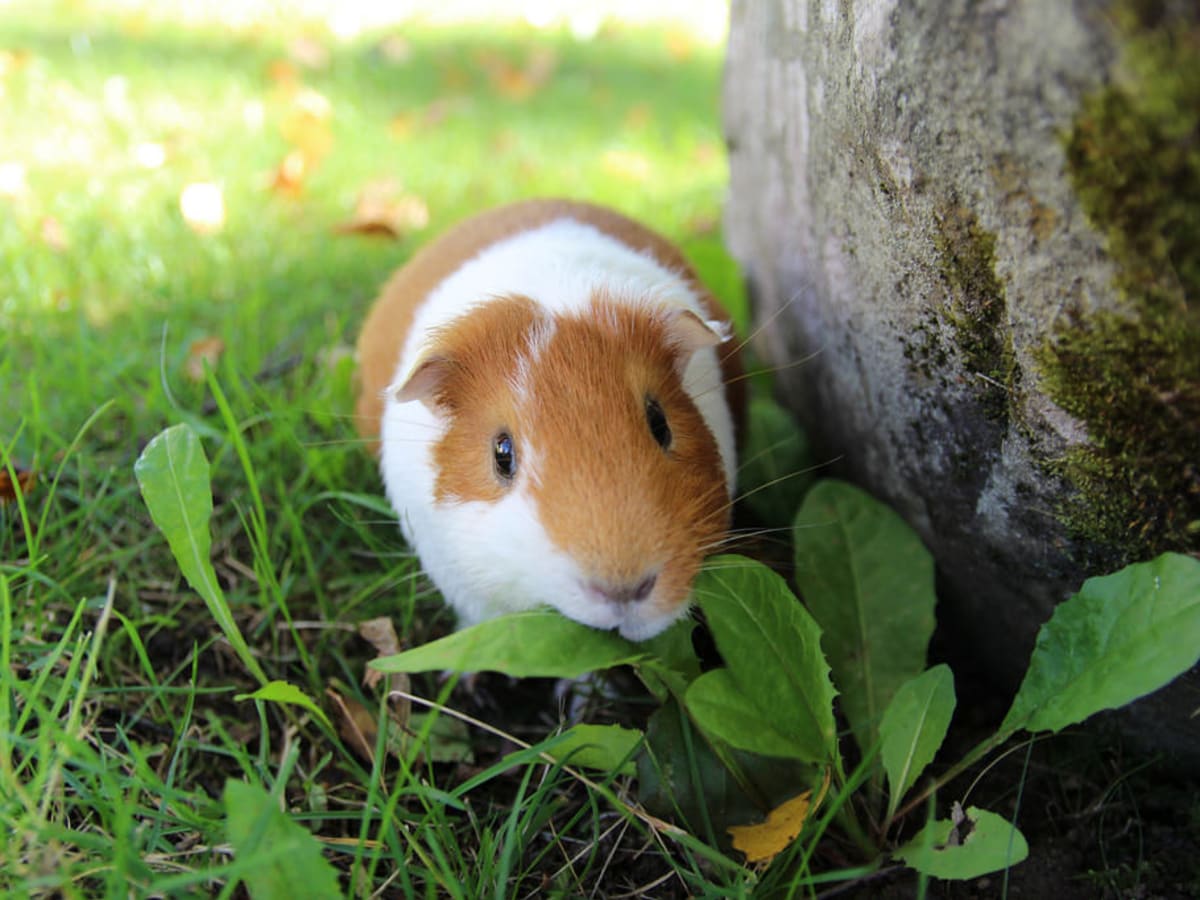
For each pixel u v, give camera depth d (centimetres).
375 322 36
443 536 27
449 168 65
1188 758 26
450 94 84
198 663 30
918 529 30
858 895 24
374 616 32
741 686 24
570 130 76
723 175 68
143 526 33
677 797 24
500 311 27
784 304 37
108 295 45
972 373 23
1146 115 17
